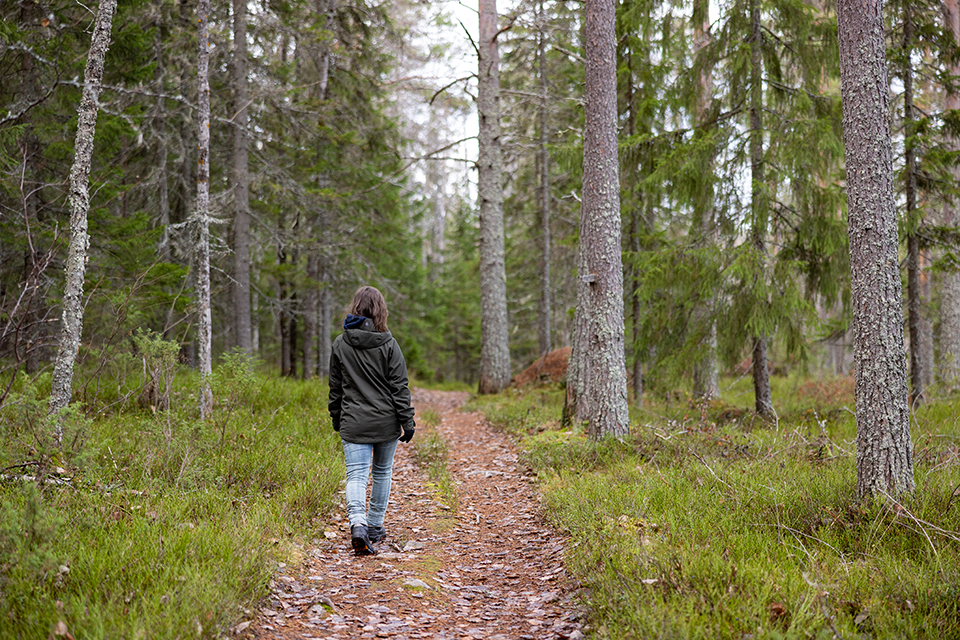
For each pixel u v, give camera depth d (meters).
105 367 8.20
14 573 2.97
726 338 9.67
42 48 9.50
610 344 8.12
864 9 4.78
